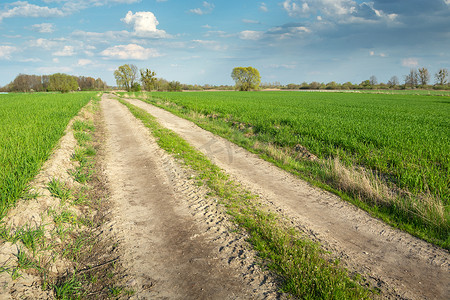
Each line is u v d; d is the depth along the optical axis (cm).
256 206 664
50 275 421
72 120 1697
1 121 1450
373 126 1644
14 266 407
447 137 1327
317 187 824
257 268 437
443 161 944
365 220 623
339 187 821
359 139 1308
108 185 797
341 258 474
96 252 488
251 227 559
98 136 1485
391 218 638
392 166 941
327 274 414
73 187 738
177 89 11631
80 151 1046
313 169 974
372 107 3428
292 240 517
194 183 803
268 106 3103
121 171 923
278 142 1384
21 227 488
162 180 838
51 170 738
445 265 464
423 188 768
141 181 832
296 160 1135
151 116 2152
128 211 637
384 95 7700
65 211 593
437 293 396
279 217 612
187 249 490
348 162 995
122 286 400
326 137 1309
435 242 535
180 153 1110
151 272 430
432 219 606
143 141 1334
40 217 536
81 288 399
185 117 2206
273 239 506
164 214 622
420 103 4497
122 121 1997
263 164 1047
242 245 500
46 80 11844
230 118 2148
